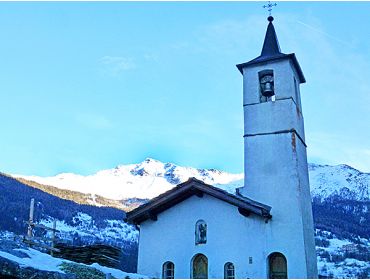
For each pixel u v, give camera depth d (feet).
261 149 76.64
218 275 69.82
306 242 70.69
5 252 38.93
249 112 79.87
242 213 71.51
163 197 74.33
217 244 71.56
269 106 78.79
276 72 80.74
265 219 70.44
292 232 69.36
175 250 73.67
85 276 41.37
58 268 40.60
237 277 68.80
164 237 75.15
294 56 80.79
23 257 40.09
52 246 76.38
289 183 72.74
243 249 70.08
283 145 75.46
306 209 75.46
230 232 71.51
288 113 77.10
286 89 78.95
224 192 71.36
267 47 87.30
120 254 79.10
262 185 74.23
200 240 73.36
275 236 69.62
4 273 33.60
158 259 74.28
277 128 76.84
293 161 73.87
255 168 75.82
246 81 82.43
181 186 73.82
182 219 75.00
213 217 73.10
